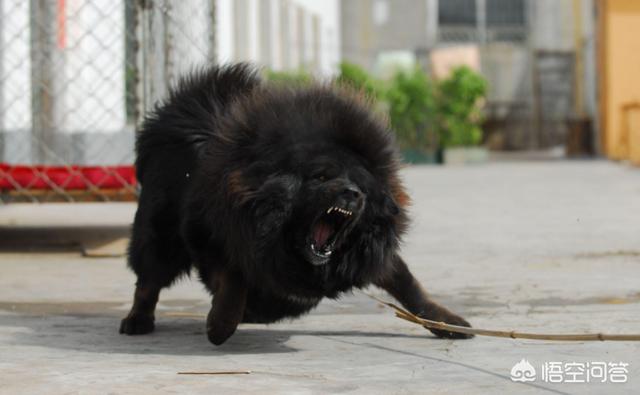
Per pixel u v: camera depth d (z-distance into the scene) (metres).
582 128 33.78
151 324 5.55
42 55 11.48
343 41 37.25
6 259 8.94
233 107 4.92
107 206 14.52
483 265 8.38
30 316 6.16
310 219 4.43
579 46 36.16
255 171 4.51
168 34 9.00
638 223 11.65
